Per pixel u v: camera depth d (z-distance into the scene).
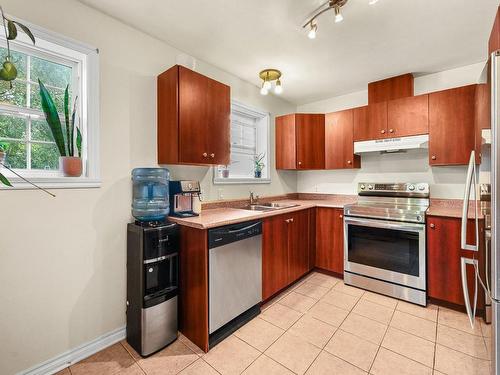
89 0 1.71
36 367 1.53
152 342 1.73
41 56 1.67
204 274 1.77
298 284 2.84
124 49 1.96
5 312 1.44
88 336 1.75
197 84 2.09
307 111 3.96
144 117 2.09
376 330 1.97
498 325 1.09
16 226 1.47
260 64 2.65
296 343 1.83
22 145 1.64
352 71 2.81
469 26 1.99
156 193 2.08
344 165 3.24
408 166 3.05
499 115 1.07
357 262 2.75
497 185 1.07
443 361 1.63
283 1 1.71
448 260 2.25
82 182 1.71
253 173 3.46
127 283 1.91
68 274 1.67
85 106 1.78
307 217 3.04
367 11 1.81
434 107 2.60
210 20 1.92
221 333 1.89
